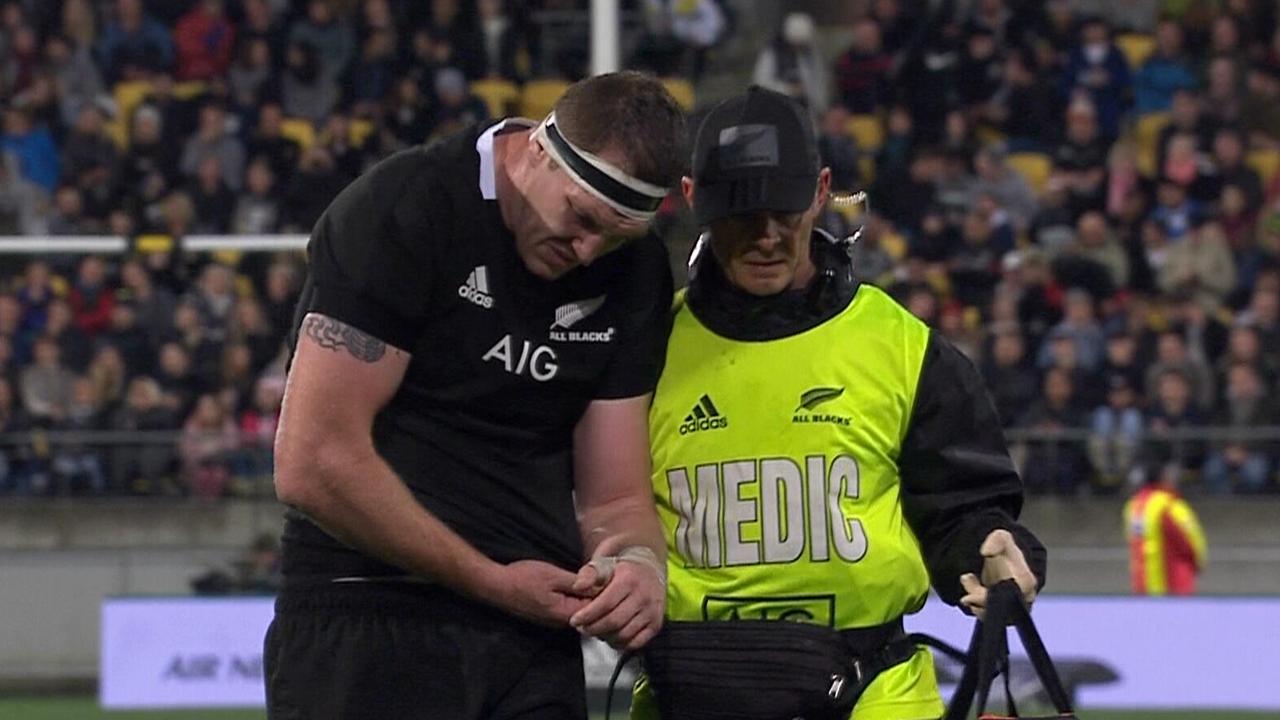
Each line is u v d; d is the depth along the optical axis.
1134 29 55.78
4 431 46.44
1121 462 45.12
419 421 12.74
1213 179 50.19
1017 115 52.22
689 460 13.36
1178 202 49.88
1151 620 41.38
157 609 42.59
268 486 46.09
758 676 13.18
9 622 45.91
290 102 51.91
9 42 53.31
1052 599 41.75
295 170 49.38
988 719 12.29
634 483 13.13
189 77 52.69
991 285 47.47
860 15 55.66
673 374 13.46
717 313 13.41
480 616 12.77
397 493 12.34
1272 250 49.16
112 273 47.09
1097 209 49.94
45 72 52.97
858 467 13.22
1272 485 45.25
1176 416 45.56
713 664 13.27
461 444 12.77
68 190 49.78
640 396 13.21
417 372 12.65
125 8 53.44
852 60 52.66
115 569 45.94
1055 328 46.44
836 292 13.41
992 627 12.66
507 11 51.12
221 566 45.66
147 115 50.38
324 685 12.73
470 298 12.51
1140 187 50.22
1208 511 45.19
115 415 46.47
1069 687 41.47
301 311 12.84
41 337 46.78
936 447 13.38
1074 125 51.28
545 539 12.97
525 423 12.85
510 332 12.59
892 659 13.38
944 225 48.66
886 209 49.56
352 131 49.19
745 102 12.95
